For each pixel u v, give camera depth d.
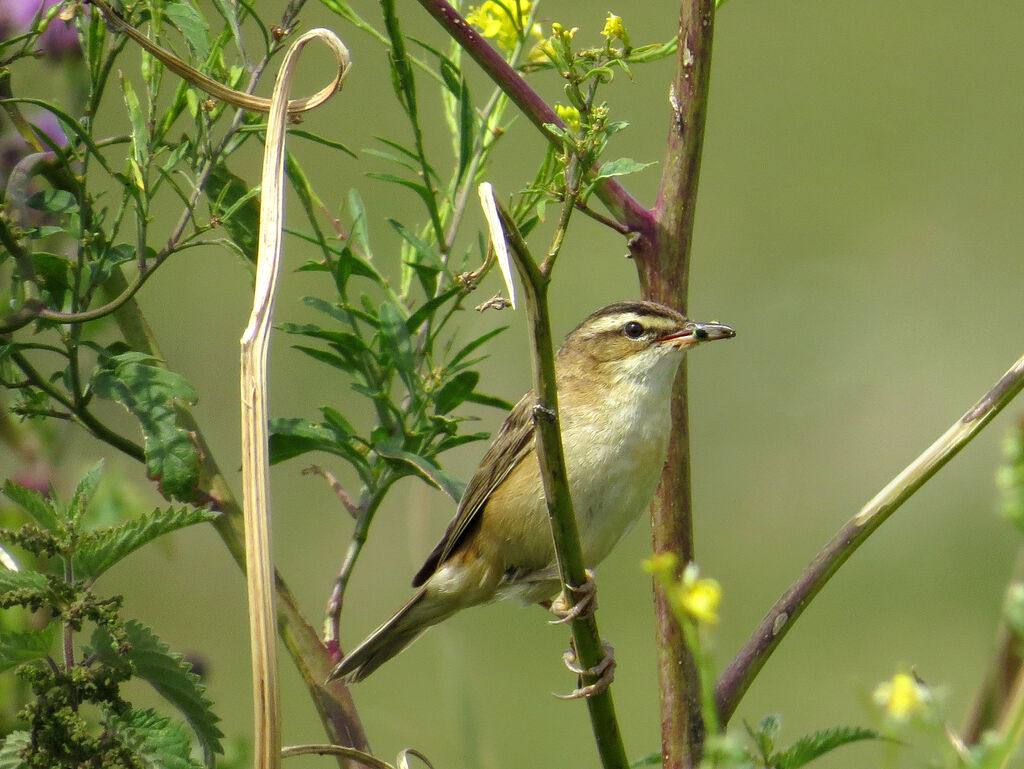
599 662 5.27
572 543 4.89
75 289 5.98
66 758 5.02
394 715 12.89
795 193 22.00
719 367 20.61
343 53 5.62
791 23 26.00
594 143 4.80
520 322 17.70
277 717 4.85
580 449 7.98
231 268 18.34
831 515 18.61
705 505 19.19
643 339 8.02
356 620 15.54
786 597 5.88
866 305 21.33
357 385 6.60
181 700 5.22
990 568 17.83
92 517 6.96
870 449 19.53
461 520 8.16
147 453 5.98
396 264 16.03
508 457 8.03
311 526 16.58
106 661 5.16
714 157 23.47
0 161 6.45
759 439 19.70
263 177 5.38
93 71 6.07
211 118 6.10
